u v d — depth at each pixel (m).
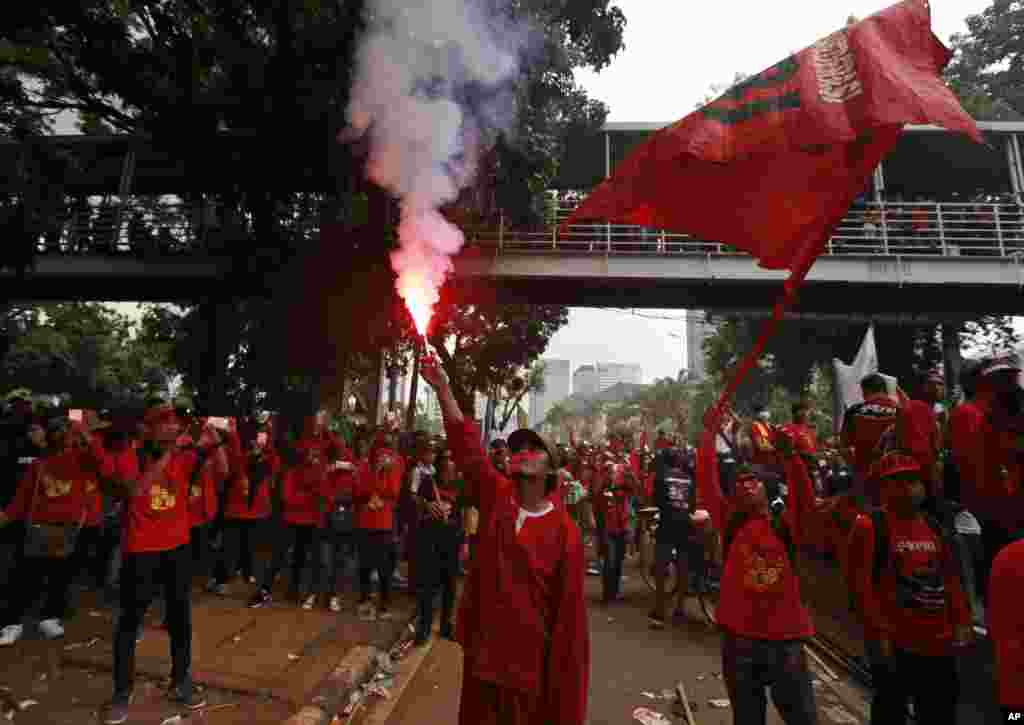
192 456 4.16
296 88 9.74
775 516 3.30
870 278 14.69
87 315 30.91
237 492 6.96
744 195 2.54
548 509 2.44
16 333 27.44
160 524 3.86
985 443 3.09
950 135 16.84
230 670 4.43
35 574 5.19
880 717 3.00
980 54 22.28
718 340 25.61
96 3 9.48
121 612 3.74
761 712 3.12
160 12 9.84
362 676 4.63
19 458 7.28
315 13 8.56
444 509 5.70
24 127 10.75
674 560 7.98
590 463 10.18
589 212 2.60
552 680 2.22
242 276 12.43
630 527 8.38
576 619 2.28
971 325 19.27
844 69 2.19
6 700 3.82
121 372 31.59
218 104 10.55
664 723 4.23
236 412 13.92
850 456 4.36
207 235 14.98
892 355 20.05
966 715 4.10
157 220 15.88
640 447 11.91
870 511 3.12
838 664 5.29
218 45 9.67
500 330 16.64
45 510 5.16
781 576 3.14
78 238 16.09
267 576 6.42
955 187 19.47
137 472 3.86
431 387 2.60
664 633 6.41
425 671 5.04
